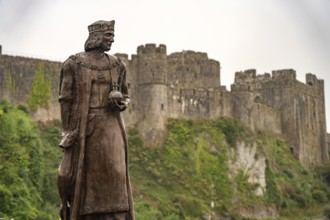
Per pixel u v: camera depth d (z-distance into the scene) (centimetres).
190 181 9588
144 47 10100
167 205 8675
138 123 9962
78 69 1007
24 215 5988
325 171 12962
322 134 13912
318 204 11456
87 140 991
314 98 13775
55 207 6850
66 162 991
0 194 5966
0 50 9181
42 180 7119
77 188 973
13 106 8488
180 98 10375
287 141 12694
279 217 10388
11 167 6581
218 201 9631
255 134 11106
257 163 10700
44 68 9400
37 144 7569
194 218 8862
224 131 10512
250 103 11062
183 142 9988
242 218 9688
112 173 983
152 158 9612
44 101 9281
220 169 10081
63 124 1005
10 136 7106
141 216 7644
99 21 1028
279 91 12850
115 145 995
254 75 12912
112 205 978
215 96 10769
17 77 9206
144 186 9012
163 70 10100
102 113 1005
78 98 1001
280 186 11056
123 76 1044
